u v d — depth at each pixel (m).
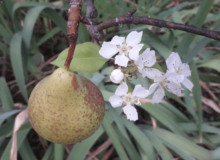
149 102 0.34
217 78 0.45
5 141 0.38
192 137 0.39
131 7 0.42
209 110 0.44
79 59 0.17
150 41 0.44
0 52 0.46
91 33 0.18
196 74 0.39
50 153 0.35
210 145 0.38
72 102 0.14
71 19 0.13
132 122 0.36
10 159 0.30
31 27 0.41
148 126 0.38
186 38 0.38
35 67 0.43
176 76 0.17
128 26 0.46
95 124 0.16
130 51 0.16
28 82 0.44
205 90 0.45
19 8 0.45
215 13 0.51
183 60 0.38
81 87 0.15
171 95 0.40
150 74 0.17
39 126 0.15
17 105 0.38
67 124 0.15
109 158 0.38
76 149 0.32
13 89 0.44
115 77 0.16
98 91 0.16
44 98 0.15
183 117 0.40
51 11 0.42
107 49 0.16
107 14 0.41
